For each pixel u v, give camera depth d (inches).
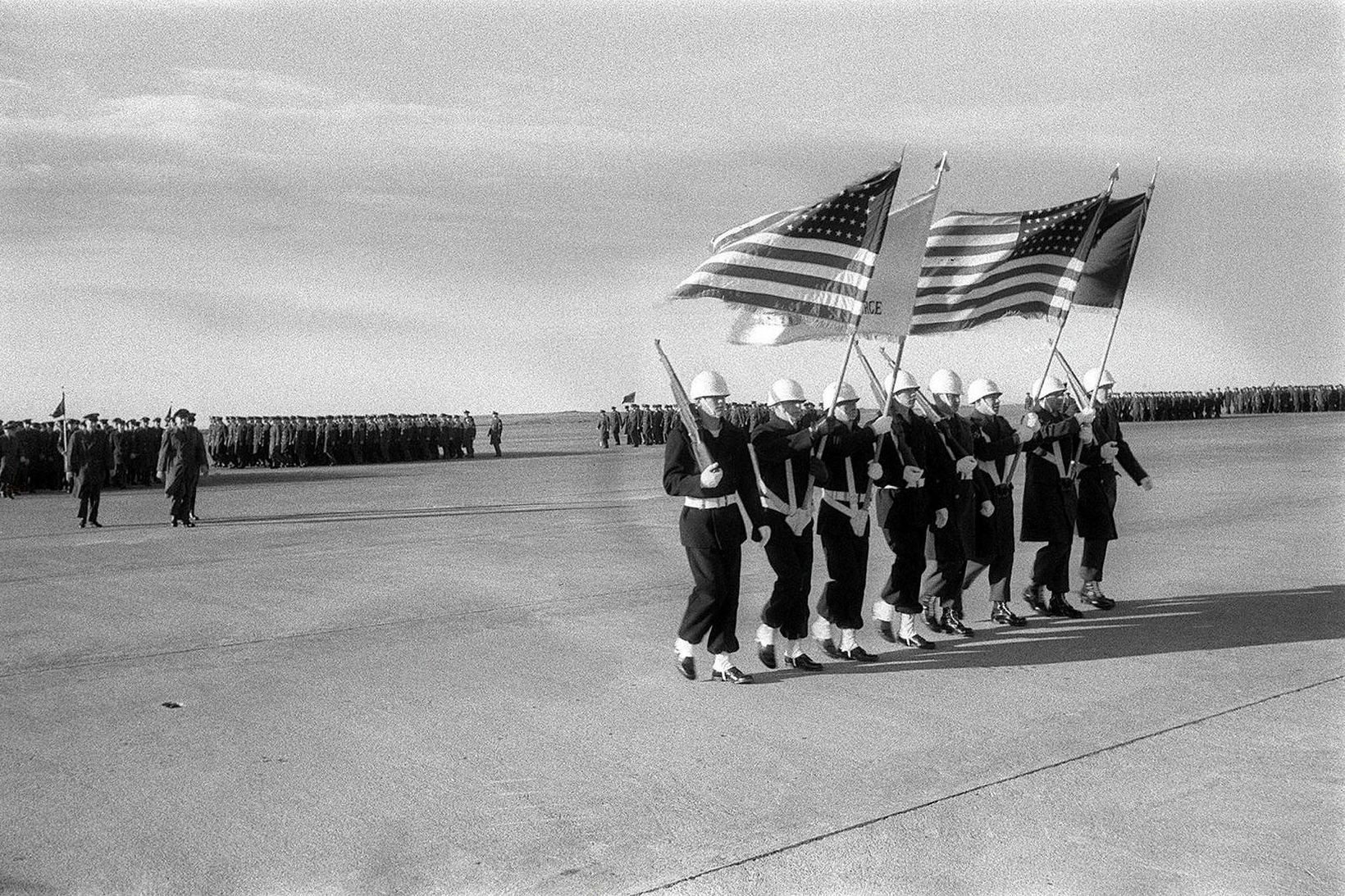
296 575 512.4
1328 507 711.1
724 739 256.8
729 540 310.2
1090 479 406.9
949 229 428.1
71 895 180.9
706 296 341.4
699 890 179.2
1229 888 175.5
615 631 378.3
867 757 243.0
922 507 351.3
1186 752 240.5
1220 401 3117.6
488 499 967.6
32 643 369.7
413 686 308.3
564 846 197.8
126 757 250.1
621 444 2593.5
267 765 243.3
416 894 180.2
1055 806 211.3
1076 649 344.5
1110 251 449.1
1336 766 230.2
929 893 176.4
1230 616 381.7
